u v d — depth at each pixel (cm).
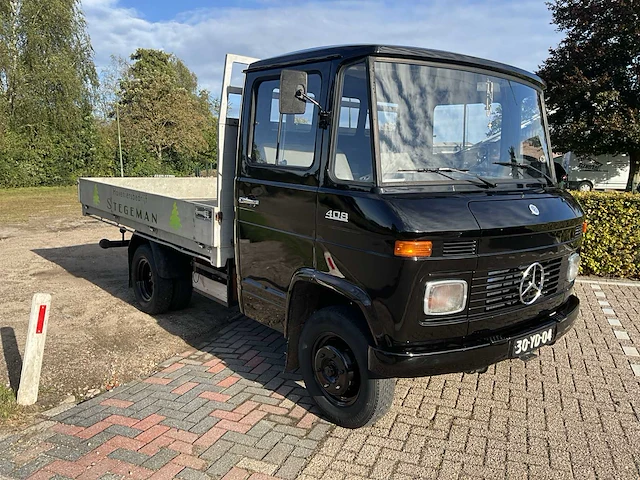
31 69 2538
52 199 1986
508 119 375
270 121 388
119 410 382
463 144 347
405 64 325
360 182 313
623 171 2227
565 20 1783
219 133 432
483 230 293
